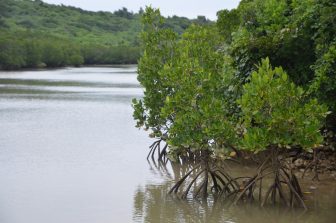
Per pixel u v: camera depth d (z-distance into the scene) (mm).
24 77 65812
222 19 25156
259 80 11469
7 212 12156
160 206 12805
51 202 13008
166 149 19172
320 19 13867
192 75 14219
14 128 24438
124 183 15023
